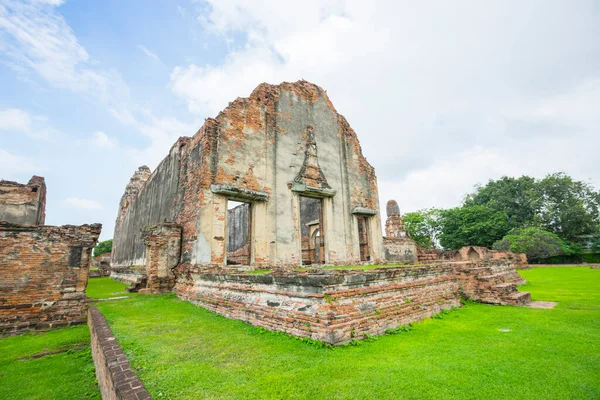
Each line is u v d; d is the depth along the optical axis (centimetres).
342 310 546
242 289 748
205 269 972
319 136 1539
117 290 1441
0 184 1529
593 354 482
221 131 1195
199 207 1093
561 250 3656
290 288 608
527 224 4431
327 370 409
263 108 1351
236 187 1149
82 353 642
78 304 902
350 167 1644
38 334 802
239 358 454
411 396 341
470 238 4188
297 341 533
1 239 839
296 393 345
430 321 719
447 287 930
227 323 682
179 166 1436
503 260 1485
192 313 800
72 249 919
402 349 503
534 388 364
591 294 1136
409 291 752
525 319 738
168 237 1221
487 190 5025
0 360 607
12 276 838
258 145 1294
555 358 464
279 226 1277
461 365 432
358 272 616
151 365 428
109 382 366
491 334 602
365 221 1672
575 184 4591
